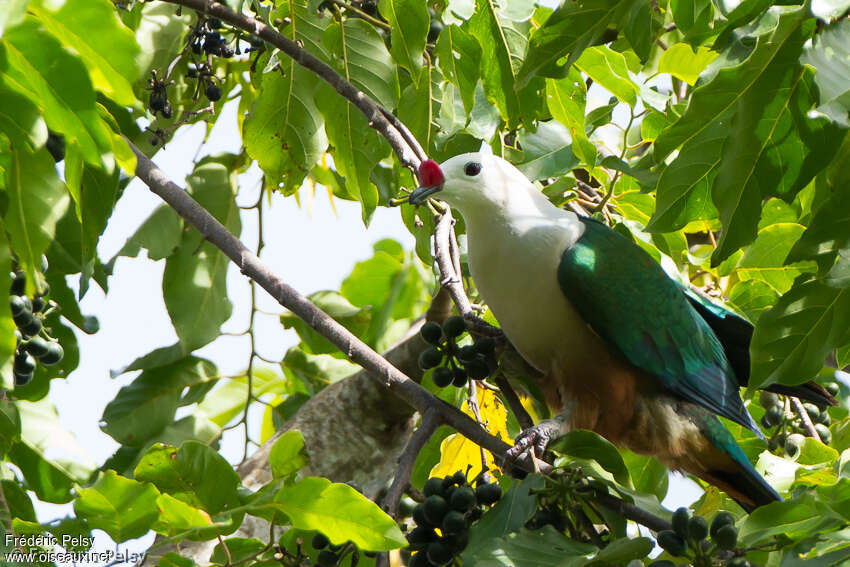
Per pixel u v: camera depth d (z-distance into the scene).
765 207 9.72
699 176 6.93
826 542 5.61
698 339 8.45
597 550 5.81
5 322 5.72
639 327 8.06
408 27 7.79
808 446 8.62
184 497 6.34
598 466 6.36
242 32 8.67
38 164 5.80
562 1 7.14
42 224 5.88
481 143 9.39
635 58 9.89
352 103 7.89
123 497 5.78
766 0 6.84
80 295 7.27
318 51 8.66
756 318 9.97
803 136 6.52
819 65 5.84
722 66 6.85
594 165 8.74
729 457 8.20
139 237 9.49
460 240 9.81
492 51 8.32
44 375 8.97
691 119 6.64
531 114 8.55
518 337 8.23
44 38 4.71
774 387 8.64
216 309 9.78
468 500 6.20
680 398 8.36
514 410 7.41
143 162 7.48
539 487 6.23
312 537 6.69
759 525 5.80
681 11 7.49
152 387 9.87
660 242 9.60
